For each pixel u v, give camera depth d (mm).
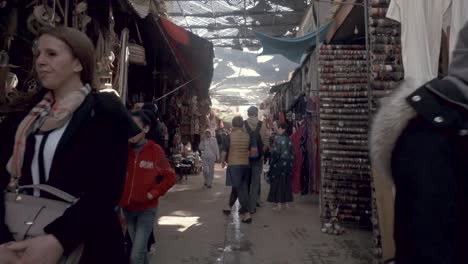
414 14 4008
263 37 7797
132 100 8172
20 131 1500
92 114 1528
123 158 1544
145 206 3357
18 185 1463
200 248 5176
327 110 6246
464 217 956
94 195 1428
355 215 6133
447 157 982
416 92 1092
